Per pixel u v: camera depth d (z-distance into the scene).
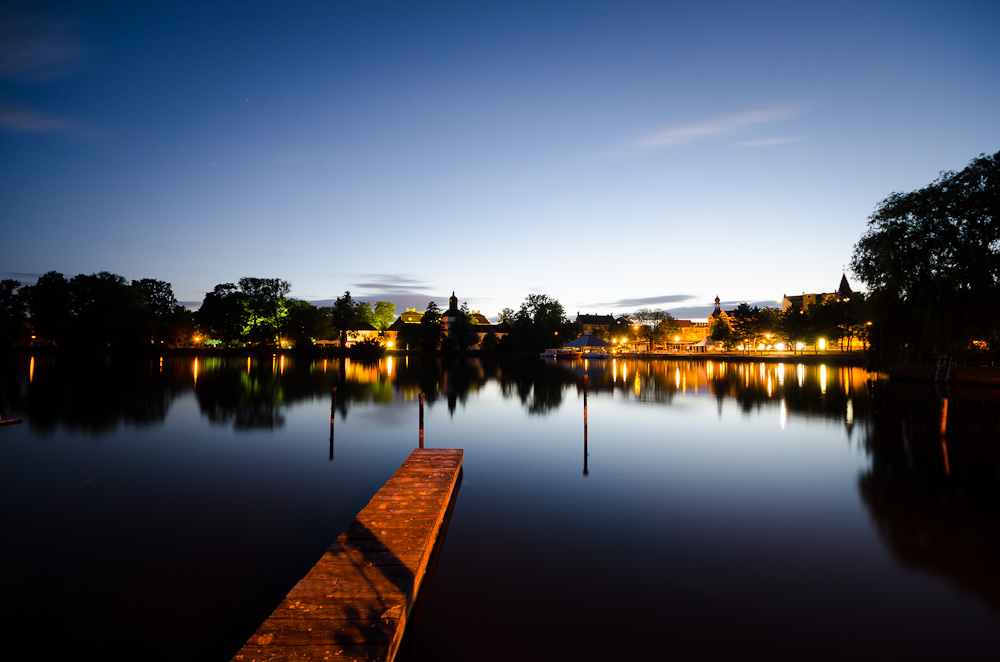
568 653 5.73
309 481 12.47
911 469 13.32
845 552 8.36
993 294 27.33
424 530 8.23
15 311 75.88
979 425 18.94
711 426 20.00
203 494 11.42
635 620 6.39
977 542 8.70
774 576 7.55
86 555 8.17
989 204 27.97
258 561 7.95
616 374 49.06
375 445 16.58
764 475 13.00
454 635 6.05
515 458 14.92
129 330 74.81
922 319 29.09
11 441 16.84
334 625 5.49
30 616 6.41
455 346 107.75
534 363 74.38
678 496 11.37
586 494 11.54
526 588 7.20
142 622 6.29
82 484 12.13
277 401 27.33
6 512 10.20
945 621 6.38
